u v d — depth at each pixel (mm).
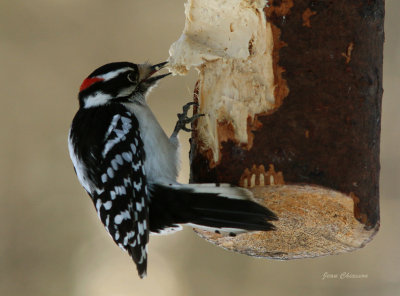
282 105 8438
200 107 9398
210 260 16859
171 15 18812
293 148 8352
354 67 8547
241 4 8789
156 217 9266
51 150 18375
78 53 18859
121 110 10078
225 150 8695
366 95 8625
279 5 8492
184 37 9508
